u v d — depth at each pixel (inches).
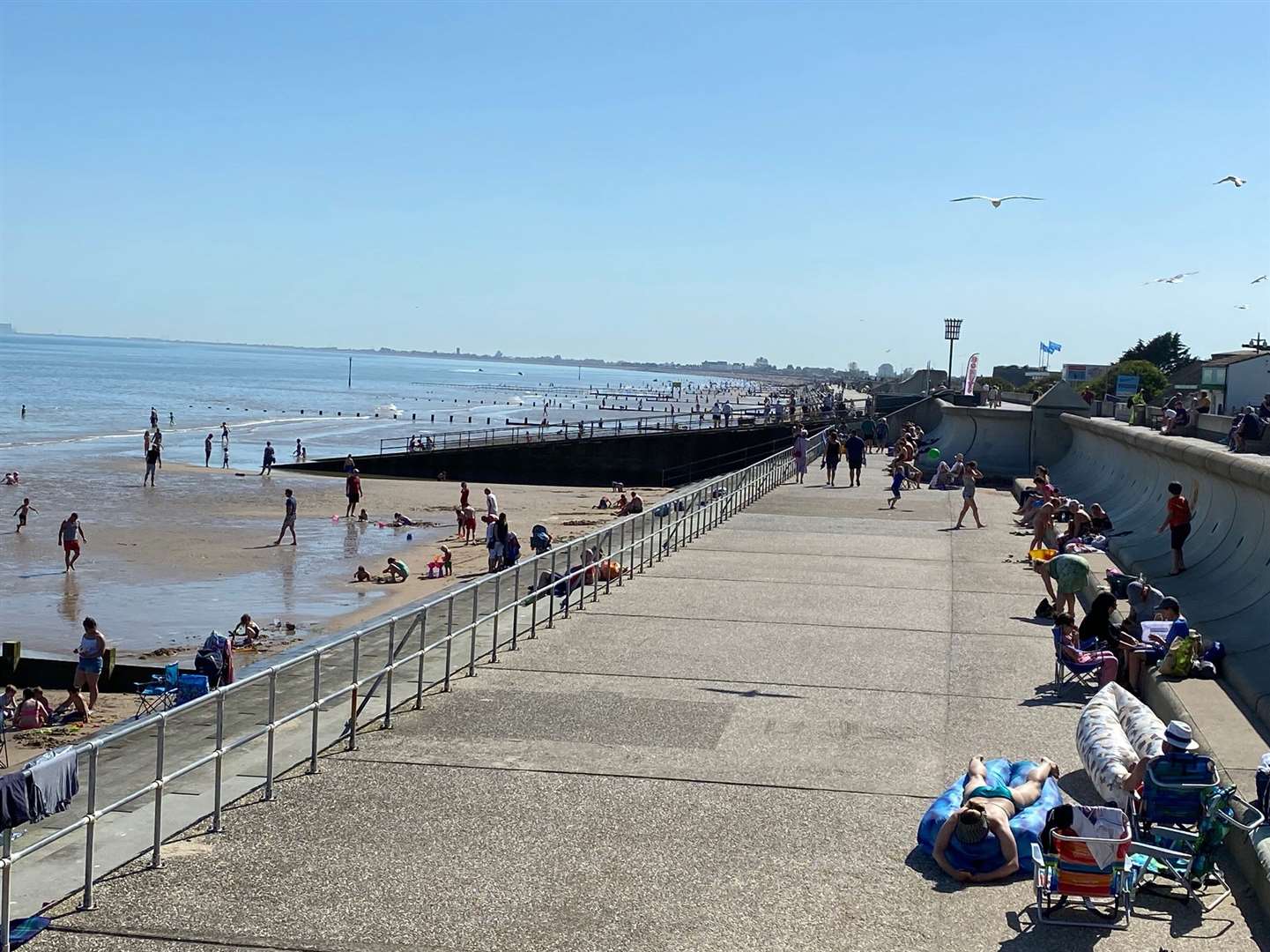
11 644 905.5
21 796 280.4
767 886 327.0
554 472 2564.0
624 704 508.7
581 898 317.4
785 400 6397.6
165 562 1462.8
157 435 2315.5
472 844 353.7
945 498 1348.4
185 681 778.8
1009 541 1010.1
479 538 1706.4
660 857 346.3
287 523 1624.0
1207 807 324.8
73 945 286.7
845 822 375.6
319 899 314.5
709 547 963.3
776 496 1344.7
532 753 442.6
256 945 287.7
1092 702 432.8
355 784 407.2
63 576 1350.9
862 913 310.5
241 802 388.8
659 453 2578.7
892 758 439.5
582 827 369.1
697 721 484.7
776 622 680.4
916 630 661.3
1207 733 413.4
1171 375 3545.8
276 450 3341.5
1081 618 700.0
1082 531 934.4
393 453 2615.7
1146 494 1006.4
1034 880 324.8
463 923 301.7
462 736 462.3
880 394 3368.6
